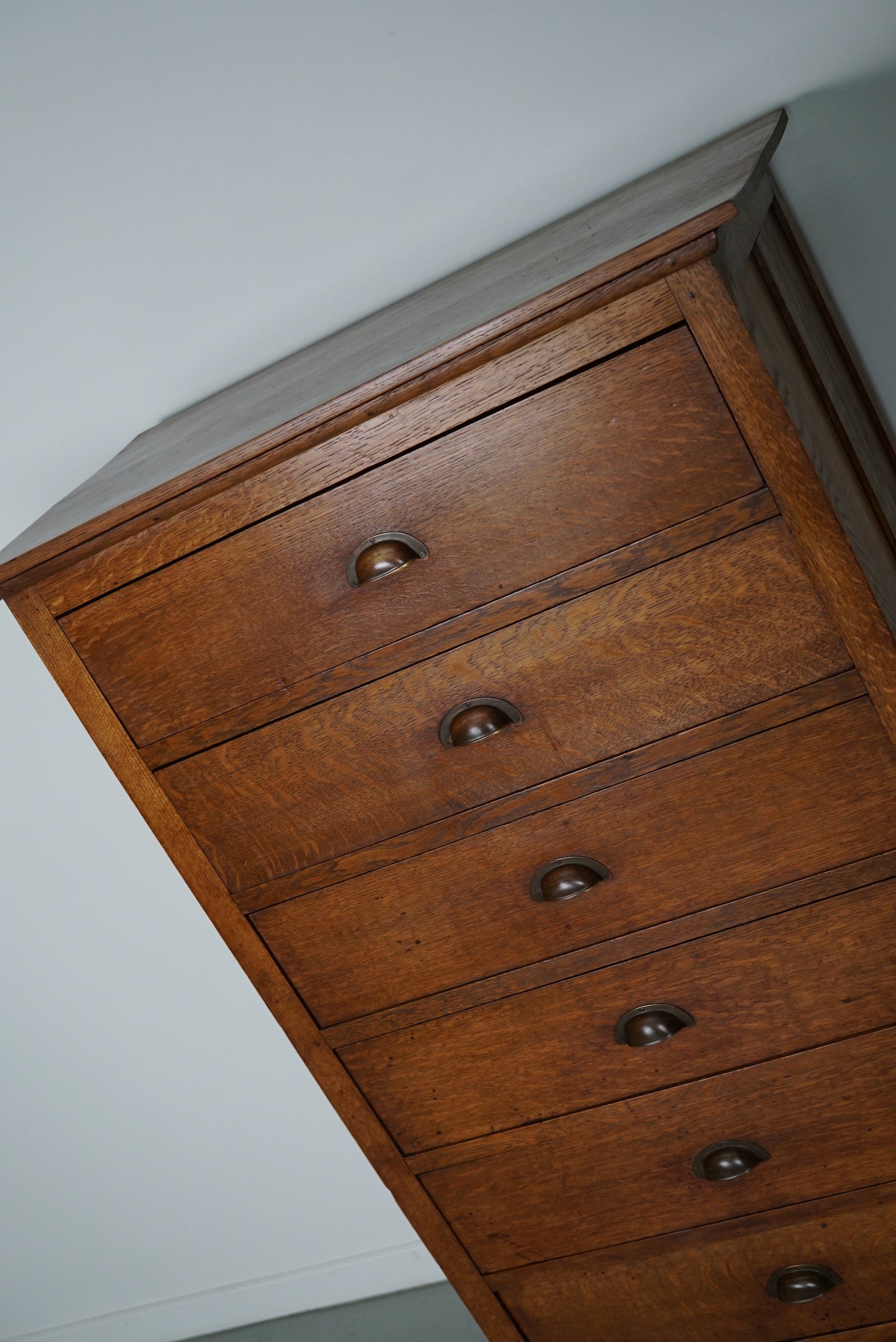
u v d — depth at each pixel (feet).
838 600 3.33
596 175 4.83
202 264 5.21
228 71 4.90
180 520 3.58
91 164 5.10
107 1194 7.13
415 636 3.59
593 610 3.49
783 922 3.79
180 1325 7.26
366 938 4.07
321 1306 7.04
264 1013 6.55
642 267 3.05
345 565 3.54
